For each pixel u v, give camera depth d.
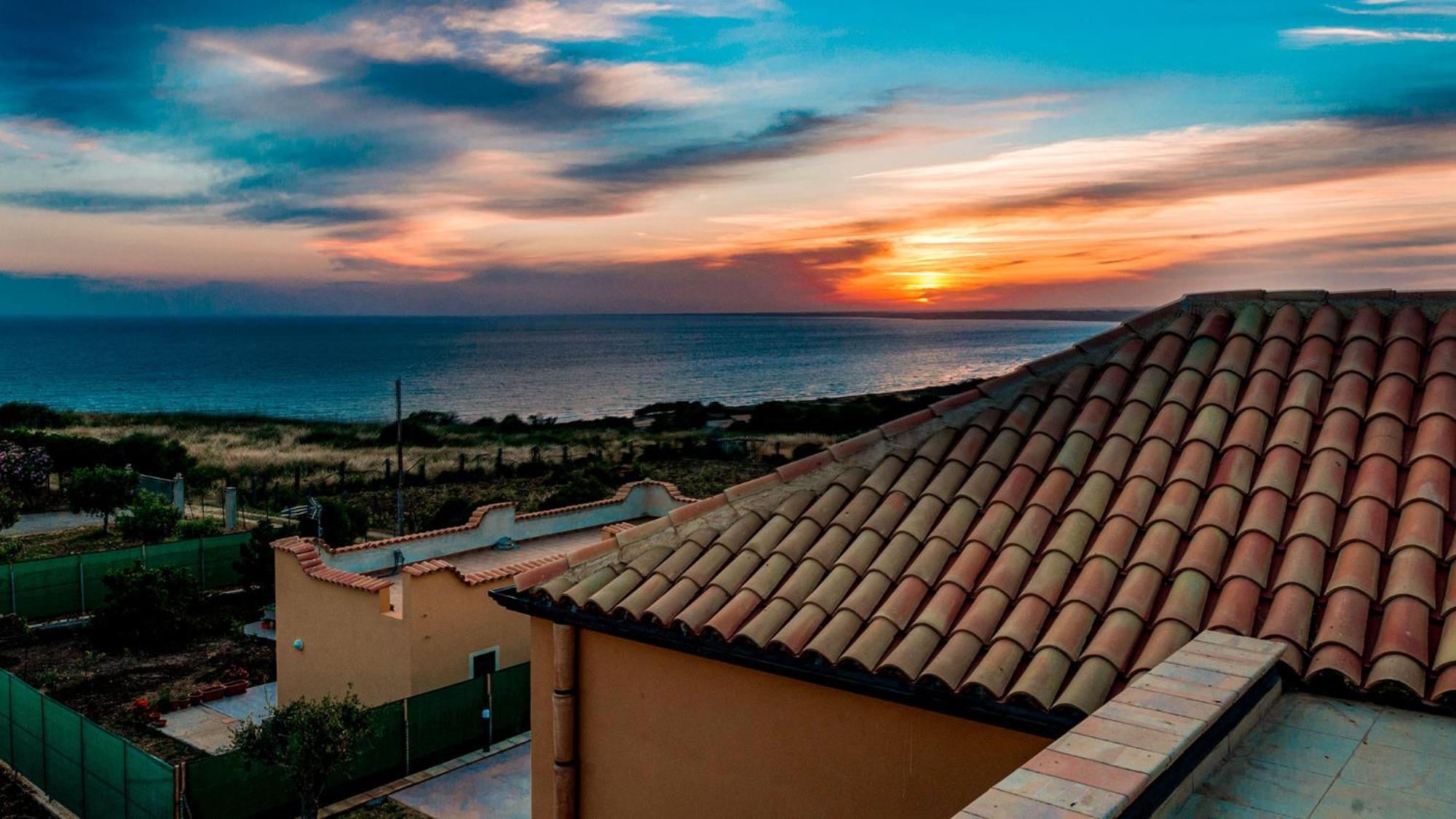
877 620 6.60
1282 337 8.08
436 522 32.19
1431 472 6.25
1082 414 8.06
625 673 8.02
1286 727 4.63
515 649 18.67
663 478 48.66
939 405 8.90
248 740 13.70
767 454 57.25
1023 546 6.86
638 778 7.98
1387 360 7.44
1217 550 6.28
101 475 33.56
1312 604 5.64
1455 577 5.52
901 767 6.51
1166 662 4.85
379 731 15.48
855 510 7.95
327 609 18.22
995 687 5.76
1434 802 3.87
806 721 6.96
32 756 15.67
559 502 34.78
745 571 7.72
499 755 17.00
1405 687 4.83
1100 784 3.42
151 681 20.48
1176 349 8.54
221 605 26.08
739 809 7.37
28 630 23.00
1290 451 6.87
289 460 53.00
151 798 13.54
